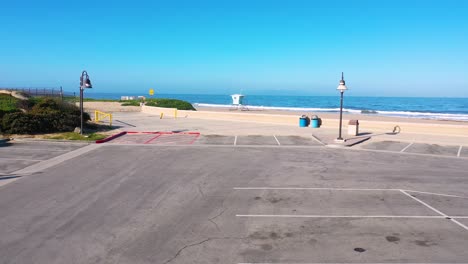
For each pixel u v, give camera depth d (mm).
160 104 51219
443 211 9312
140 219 8492
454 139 23516
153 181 12039
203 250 6898
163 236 7527
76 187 11180
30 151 17578
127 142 20922
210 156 16750
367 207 9578
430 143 21828
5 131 22219
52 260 6430
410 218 8766
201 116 39656
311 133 26016
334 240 7414
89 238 7387
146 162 15164
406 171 14195
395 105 111562
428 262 6500
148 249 6910
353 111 72688
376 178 12938
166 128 28672
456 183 12367
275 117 33625
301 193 10859
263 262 6441
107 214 8812
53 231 7730
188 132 25938
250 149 18922
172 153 17406
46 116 23594
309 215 8906
